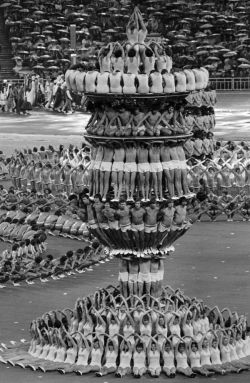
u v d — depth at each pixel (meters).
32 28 186.12
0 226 79.88
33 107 157.25
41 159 100.06
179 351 47.59
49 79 158.50
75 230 80.12
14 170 96.69
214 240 79.06
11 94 156.50
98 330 48.47
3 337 55.03
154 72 47.09
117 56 47.75
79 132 135.38
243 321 50.38
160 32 188.38
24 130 138.12
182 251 75.12
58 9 190.38
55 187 93.06
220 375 47.31
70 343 49.03
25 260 69.69
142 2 191.75
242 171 89.06
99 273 69.06
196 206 49.94
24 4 190.00
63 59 175.62
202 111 89.81
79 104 155.75
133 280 49.22
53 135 132.88
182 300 49.72
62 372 47.62
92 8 190.25
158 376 47.06
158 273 49.50
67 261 68.69
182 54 185.25
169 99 47.84
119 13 190.00
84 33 183.50
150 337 47.81
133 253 48.84
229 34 190.75
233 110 154.88
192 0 195.75
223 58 184.38
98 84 47.22
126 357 47.59
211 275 67.75
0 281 66.50
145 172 47.88
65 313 52.19
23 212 81.88
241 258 72.88
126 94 47.12
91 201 48.81
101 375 47.22
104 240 49.53
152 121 47.78
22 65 179.50
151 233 48.34
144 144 47.84
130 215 48.12
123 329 48.12
